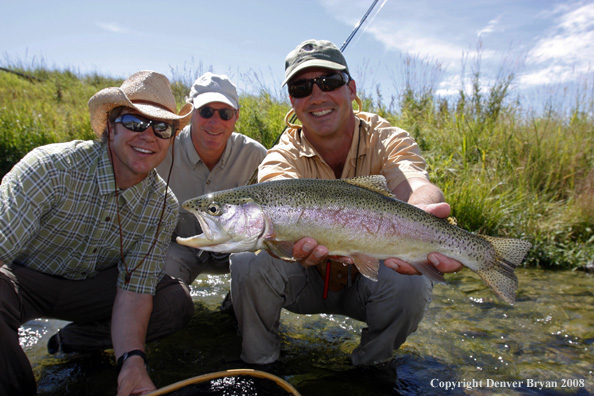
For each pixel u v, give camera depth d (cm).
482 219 193
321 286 103
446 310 127
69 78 468
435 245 87
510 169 237
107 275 100
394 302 92
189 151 135
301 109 102
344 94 101
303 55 101
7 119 261
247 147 141
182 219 134
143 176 93
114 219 91
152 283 93
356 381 89
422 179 97
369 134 108
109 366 94
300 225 85
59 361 96
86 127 278
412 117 289
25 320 92
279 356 100
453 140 260
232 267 96
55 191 84
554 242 185
